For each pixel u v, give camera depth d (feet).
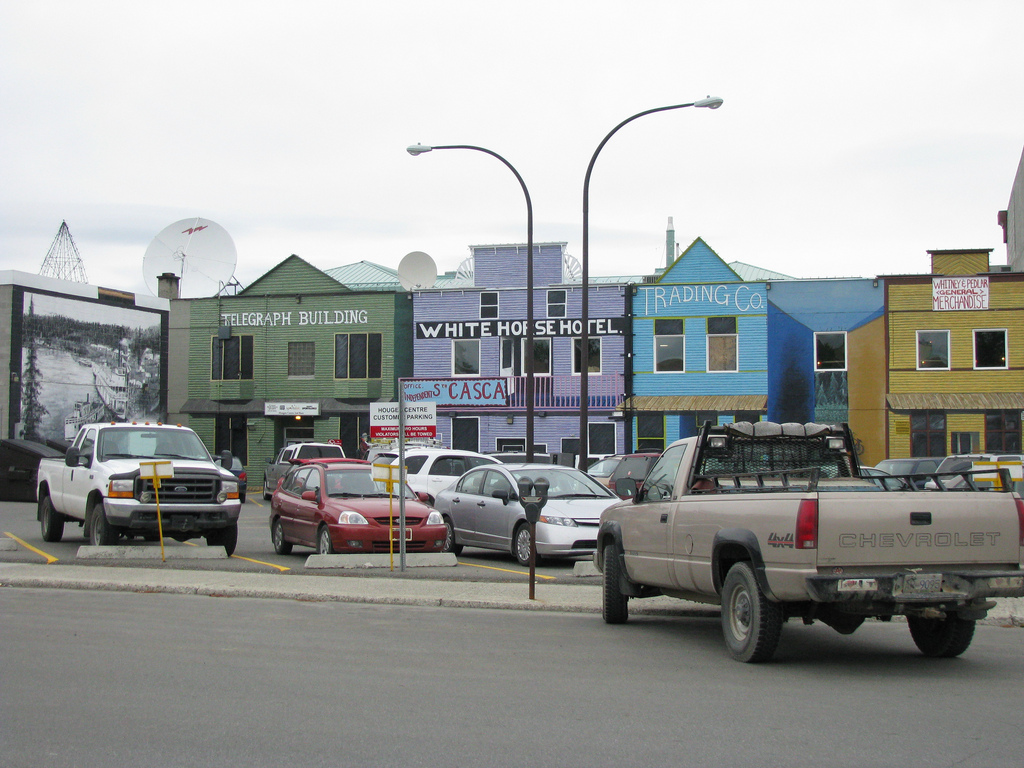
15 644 29.14
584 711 21.56
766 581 25.67
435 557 49.19
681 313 120.26
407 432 51.57
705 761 17.89
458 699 22.62
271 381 134.82
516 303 126.00
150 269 144.97
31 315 121.80
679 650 29.17
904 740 19.27
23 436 119.44
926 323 114.73
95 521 51.96
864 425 115.34
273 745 18.85
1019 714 21.40
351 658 27.37
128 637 30.40
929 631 28.32
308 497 53.57
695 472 30.89
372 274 152.56
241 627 32.42
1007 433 111.45
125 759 17.98
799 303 117.60
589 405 122.21
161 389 139.33
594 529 49.44
